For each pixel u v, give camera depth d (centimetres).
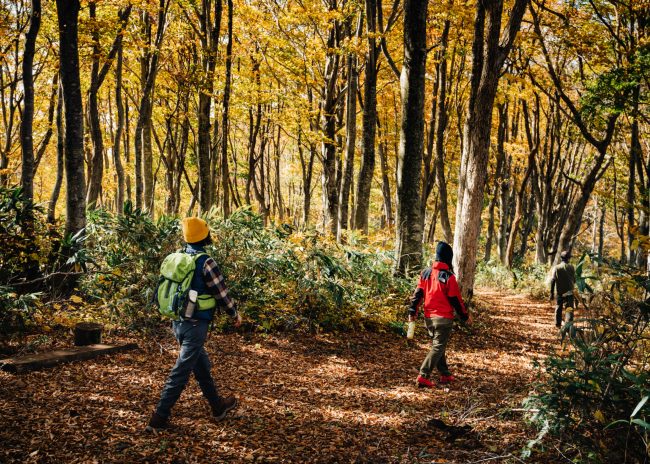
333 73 1725
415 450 395
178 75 1552
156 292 395
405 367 657
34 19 911
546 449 384
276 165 3372
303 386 540
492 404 511
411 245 1028
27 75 939
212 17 1822
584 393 364
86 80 1917
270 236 908
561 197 2794
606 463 341
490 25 948
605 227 4394
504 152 2691
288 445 386
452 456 384
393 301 937
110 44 1334
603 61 1577
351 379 582
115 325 684
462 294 997
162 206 3306
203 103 1426
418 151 1023
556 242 2241
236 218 902
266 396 495
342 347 726
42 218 751
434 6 1582
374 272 939
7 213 685
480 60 1031
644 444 340
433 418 468
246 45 1959
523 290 1920
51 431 365
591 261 402
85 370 509
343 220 1658
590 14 1652
